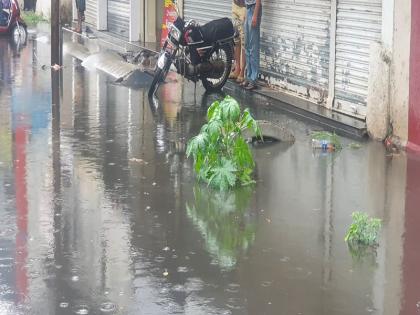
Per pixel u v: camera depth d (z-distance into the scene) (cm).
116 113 1416
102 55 2019
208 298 681
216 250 785
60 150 1152
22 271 735
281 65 1570
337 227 847
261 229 841
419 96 1112
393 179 1013
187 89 1673
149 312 655
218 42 1605
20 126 1305
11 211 895
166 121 1355
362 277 722
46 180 1009
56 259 762
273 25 1582
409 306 666
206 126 977
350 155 1132
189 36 1580
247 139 1189
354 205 915
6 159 1103
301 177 1023
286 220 869
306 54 1473
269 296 684
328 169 1060
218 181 967
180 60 1603
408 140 1147
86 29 2680
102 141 1209
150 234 827
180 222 862
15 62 2034
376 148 1170
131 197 945
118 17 2533
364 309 661
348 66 1339
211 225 853
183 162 1098
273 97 1524
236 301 675
